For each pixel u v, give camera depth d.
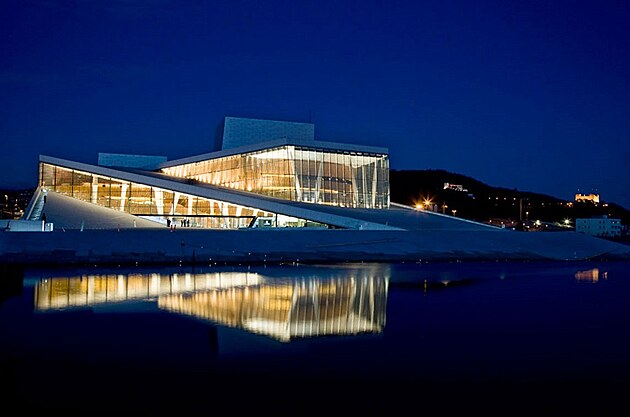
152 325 25.09
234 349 21.22
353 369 18.97
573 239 72.31
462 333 24.30
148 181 78.81
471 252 63.41
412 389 17.14
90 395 16.36
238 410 15.40
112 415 14.98
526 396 16.61
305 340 22.72
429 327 25.42
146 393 16.56
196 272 45.00
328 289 36.31
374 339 23.05
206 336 23.16
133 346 21.53
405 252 60.50
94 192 80.12
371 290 36.25
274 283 38.75
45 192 78.56
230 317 26.94
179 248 54.88
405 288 37.47
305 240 60.47
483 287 39.00
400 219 74.44
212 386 17.20
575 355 20.92
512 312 29.38
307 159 78.88
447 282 41.06
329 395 16.56
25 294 33.06
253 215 75.06
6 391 16.64
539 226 165.12
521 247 67.50
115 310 28.45
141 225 71.44
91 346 21.50
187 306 29.62
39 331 23.84
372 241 62.31
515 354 20.98
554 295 35.59
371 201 84.25
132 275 42.50
